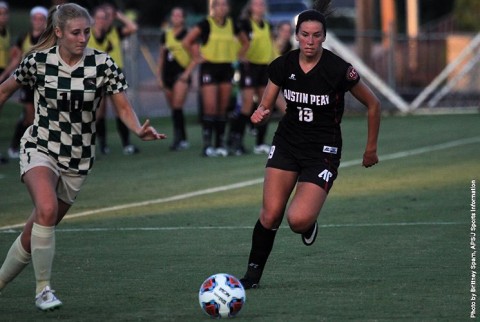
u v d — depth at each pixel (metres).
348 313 16.30
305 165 18.03
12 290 18.70
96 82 16.98
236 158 43.44
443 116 66.06
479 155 42.16
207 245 23.42
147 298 17.77
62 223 27.23
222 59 43.81
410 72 70.88
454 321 15.67
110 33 45.22
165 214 28.55
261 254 18.44
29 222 16.55
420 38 70.38
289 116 18.23
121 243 23.92
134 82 64.25
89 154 17.25
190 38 43.72
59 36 16.62
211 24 43.56
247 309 16.69
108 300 17.66
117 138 54.56
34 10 42.44
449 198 30.30
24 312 16.83
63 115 16.89
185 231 25.52
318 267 20.45
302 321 15.78
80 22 16.50
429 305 16.80
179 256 22.05
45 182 16.36
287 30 46.12
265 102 18.20
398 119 64.06
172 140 52.78
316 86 17.66
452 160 40.56
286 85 17.94
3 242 24.62
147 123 16.83
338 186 33.66
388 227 25.47
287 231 24.94
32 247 16.03
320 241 23.58
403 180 34.78
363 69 68.50
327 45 67.69
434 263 20.69
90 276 19.92
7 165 42.28
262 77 44.59
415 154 43.16
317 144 18.00
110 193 33.25
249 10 44.22
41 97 16.97
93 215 28.59
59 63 16.83
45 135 16.95
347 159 41.62
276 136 18.50
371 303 17.02
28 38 42.81
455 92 71.19
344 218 27.02
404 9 120.25
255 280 18.45
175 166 40.78
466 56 71.75
